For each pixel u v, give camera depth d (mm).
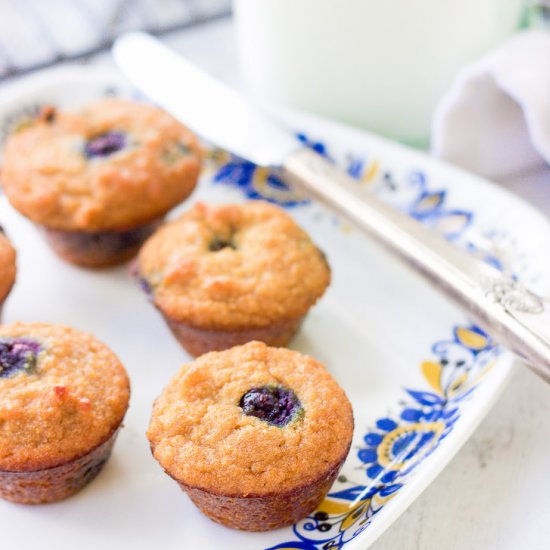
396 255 352
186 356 354
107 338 358
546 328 317
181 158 382
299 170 379
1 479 310
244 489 300
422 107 414
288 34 405
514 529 312
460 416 318
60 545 311
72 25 469
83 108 393
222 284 342
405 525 313
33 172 371
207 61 455
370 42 399
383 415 336
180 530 313
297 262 351
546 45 386
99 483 322
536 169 411
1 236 360
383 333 358
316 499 309
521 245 360
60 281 375
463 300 332
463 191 379
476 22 400
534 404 337
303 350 354
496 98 392
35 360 321
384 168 393
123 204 368
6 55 451
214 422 307
